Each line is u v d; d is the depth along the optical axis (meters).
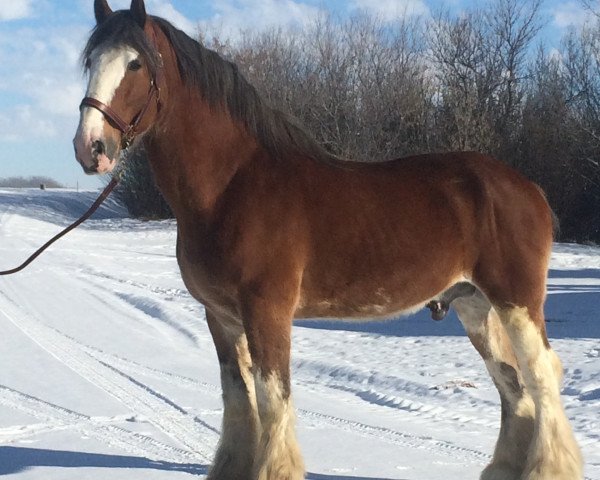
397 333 11.73
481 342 5.27
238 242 4.62
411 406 7.58
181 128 4.75
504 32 34.88
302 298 4.81
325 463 5.71
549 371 4.89
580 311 13.57
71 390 8.23
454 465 5.69
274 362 4.59
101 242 27.48
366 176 4.97
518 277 4.90
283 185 4.77
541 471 4.78
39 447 6.12
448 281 5.00
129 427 6.78
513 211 4.95
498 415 7.24
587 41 35.03
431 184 5.00
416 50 34.56
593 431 6.57
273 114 4.95
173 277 18.98
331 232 4.76
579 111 34.44
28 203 42.06
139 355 10.41
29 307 14.22
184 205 4.78
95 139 4.38
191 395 8.06
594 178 32.88
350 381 8.78
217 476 5.11
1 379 8.73
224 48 31.38
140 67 4.52
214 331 5.15
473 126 32.44
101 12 4.90
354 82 32.22
